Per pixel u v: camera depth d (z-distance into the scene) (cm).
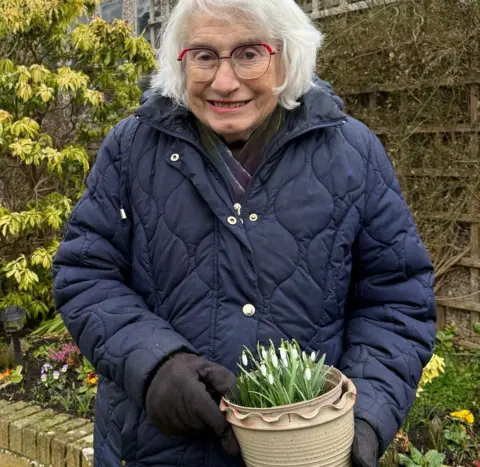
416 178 420
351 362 128
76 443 277
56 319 431
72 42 434
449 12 387
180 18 125
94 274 131
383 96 430
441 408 302
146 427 128
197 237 127
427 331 131
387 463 240
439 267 421
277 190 127
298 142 130
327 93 134
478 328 369
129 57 447
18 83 396
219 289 125
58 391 336
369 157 133
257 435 103
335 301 129
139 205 131
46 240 443
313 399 103
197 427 110
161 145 133
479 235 405
